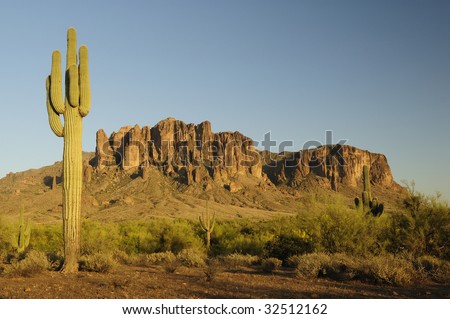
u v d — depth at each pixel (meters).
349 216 18.48
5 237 26.77
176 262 17.59
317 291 10.91
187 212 135.00
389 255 16.28
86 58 14.70
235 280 13.05
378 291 10.98
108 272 14.61
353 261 14.42
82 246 21.41
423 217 18.02
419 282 12.49
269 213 149.25
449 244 17.53
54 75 14.27
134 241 31.30
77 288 10.96
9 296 9.76
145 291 10.66
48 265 14.73
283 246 19.81
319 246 18.11
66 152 14.53
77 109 14.50
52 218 110.81
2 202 140.62
